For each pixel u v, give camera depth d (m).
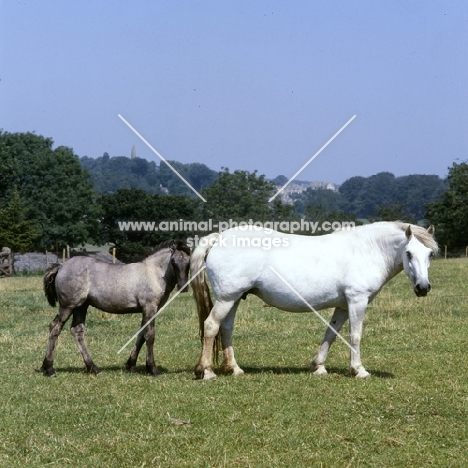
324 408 7.81
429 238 9.11
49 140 70.69
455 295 18.41
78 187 68.38
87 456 6.48
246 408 7.88
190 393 8.52
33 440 6.89
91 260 9.97
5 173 65.69
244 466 6.14
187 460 6.32
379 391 8.51
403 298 17.92
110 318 15.77
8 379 9.59
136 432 7.11
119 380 9.41
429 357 10.60
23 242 47.22
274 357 11.16
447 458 6.33
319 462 6.22
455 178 69.94
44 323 15.24
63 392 8.78
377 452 6.50
